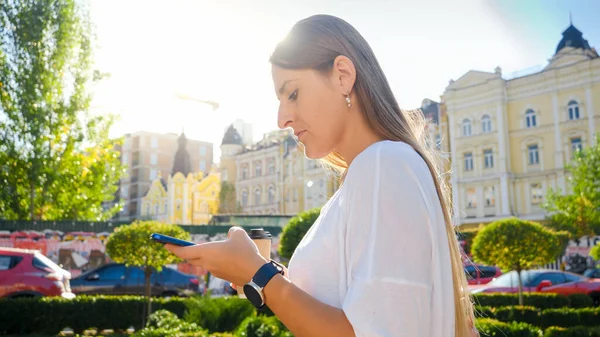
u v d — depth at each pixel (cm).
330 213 117
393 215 101
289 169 5141
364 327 94
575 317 981
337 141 124
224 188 6053
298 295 103
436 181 119
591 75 3381
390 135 120
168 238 116
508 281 1577
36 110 2072
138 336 653
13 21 2062
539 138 3525
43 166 2072
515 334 657
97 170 2220
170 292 1527
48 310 978
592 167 2547
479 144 3688
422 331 97
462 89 3806
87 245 2077
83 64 2155
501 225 1157
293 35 124
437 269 104
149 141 8150
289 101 124
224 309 855
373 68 125
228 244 111
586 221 2528
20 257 1118
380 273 97
